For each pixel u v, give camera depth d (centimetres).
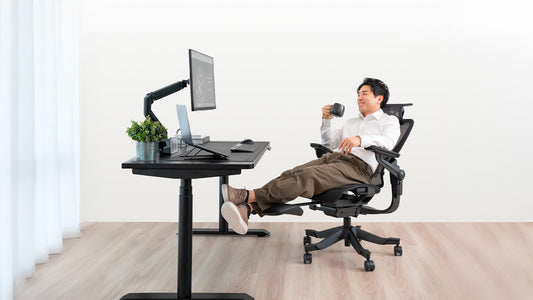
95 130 465
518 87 451
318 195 320
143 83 461
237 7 457
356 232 361
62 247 374
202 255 361
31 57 312
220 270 328
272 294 286
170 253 365
